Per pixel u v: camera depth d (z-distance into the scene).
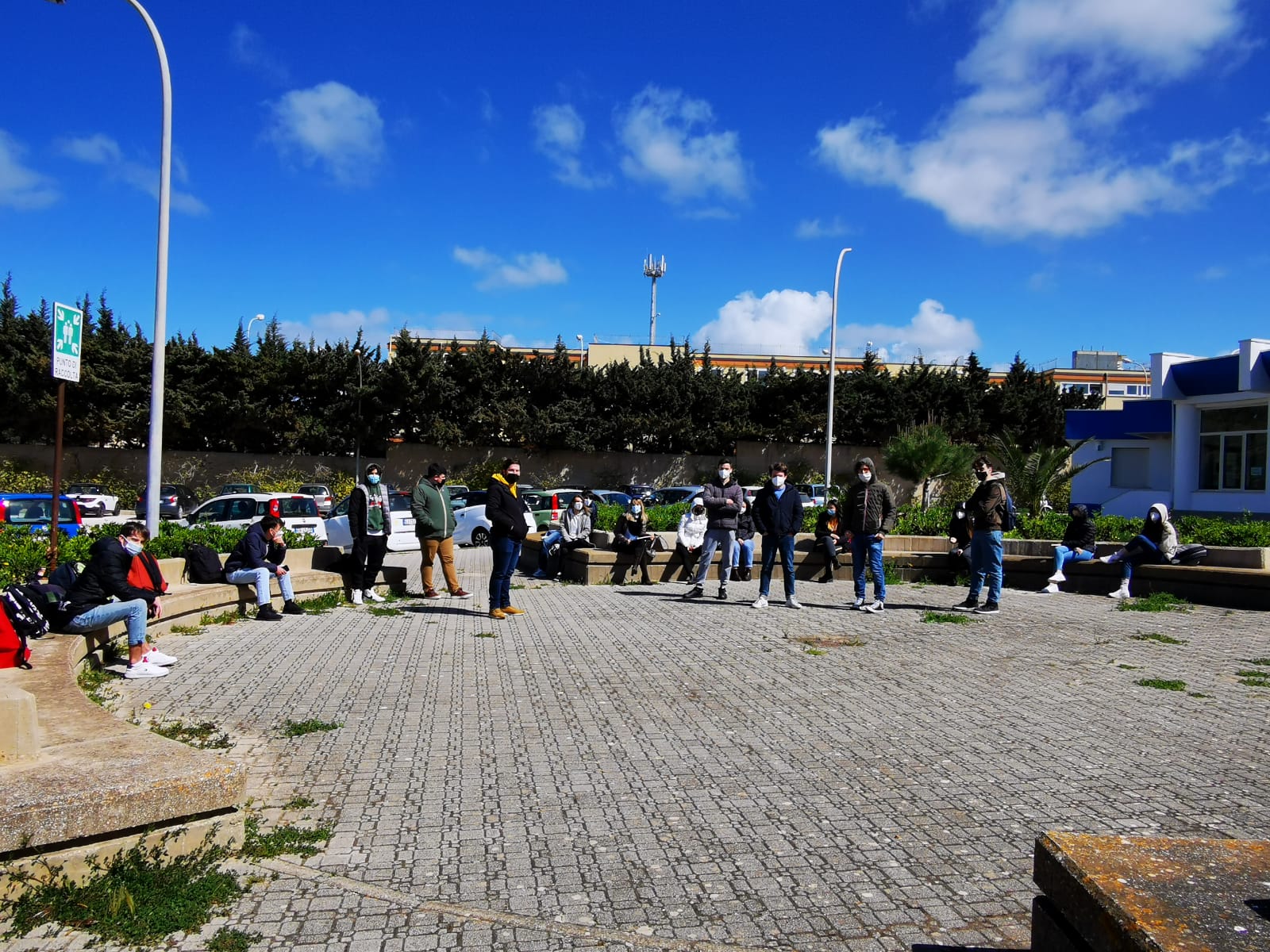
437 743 5.89
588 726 6.29
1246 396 25.31
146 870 3.72
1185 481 27.50
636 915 3.62
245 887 3.79
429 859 4.12
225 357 38.47
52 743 4.37
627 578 14.76
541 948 3.36
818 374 42.09
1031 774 5.26
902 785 5.10
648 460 41.47
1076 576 13.20
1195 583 11.80
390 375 38.06
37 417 37.62
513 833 4.43
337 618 11.04
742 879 3.93
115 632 8.22
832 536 14.64
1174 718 6.42
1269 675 7.71
